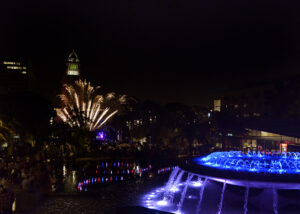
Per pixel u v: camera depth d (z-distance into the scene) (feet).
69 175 86.38
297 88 146.72
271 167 55.67
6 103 124.26
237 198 53.88
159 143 186.09
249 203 52.08
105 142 203.00
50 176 78.59
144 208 46.75
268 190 49.85
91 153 133.80
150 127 211.20
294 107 141.18
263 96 192.95
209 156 69.15
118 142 205.46
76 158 126.72
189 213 48.85
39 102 135.13
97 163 117.08
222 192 54.80
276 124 130.41
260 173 45.91
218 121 184.24
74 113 169.58
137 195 61.72
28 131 127.75
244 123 153.38
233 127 175.11
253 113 202.08
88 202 56.03
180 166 60.08
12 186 61.57
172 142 185.68
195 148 162.81
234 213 48.65
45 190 63.67
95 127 197.06
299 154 73.67
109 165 111.45
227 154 71.92
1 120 118.62
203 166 52.85
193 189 67.15
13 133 124.16
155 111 212.64
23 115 124.88
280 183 44.19
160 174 90.17
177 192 64.08
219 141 194.80
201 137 182.09
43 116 136.05
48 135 143.54
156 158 133.28
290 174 45.11
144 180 79.25
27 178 54.44
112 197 60.03
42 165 81.41
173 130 191.83
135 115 225.35
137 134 219.41
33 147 126.72
